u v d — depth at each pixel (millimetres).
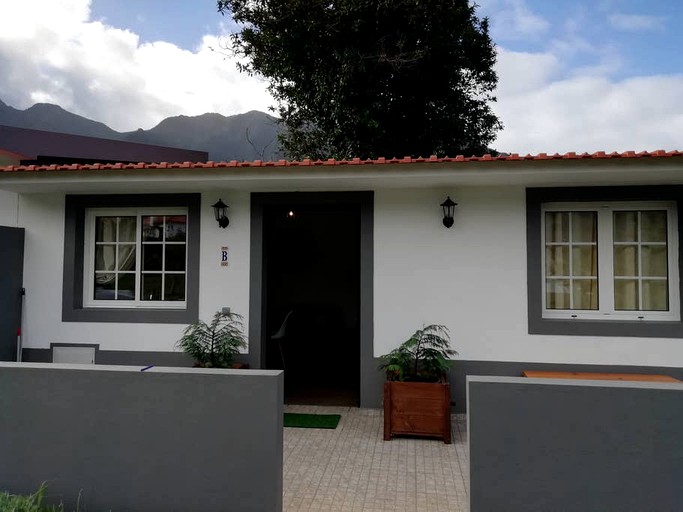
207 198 6023
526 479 2697
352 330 10117
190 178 5289
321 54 11844
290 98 12812
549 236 5609
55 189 5992
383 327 5684
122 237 6363
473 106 14688
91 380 3008
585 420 2658
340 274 10445
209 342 5578
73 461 2998
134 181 5398
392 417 4598
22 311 6234
